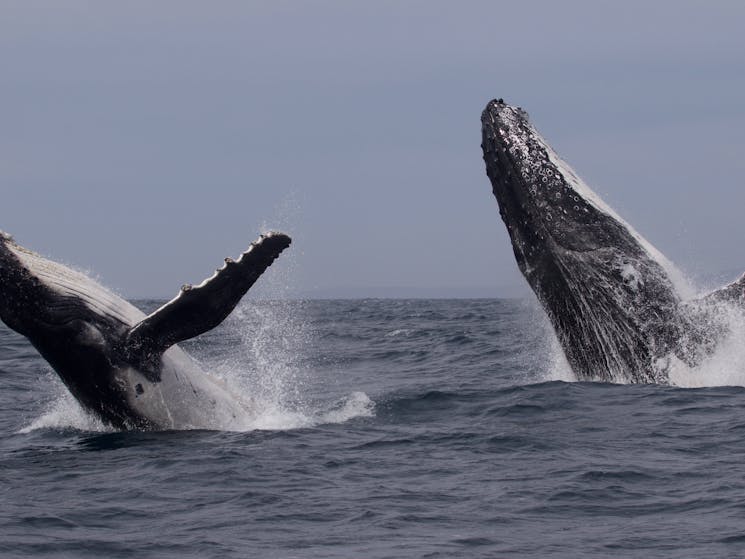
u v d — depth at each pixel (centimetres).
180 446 5838
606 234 6869
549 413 6341
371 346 14212
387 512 4462
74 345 6241
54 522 4391
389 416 6744
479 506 4525
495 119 7106
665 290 6825
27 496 4841
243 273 5950
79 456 5688
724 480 4759
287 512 4484
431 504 4572
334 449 5681
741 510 4312
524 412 6412
